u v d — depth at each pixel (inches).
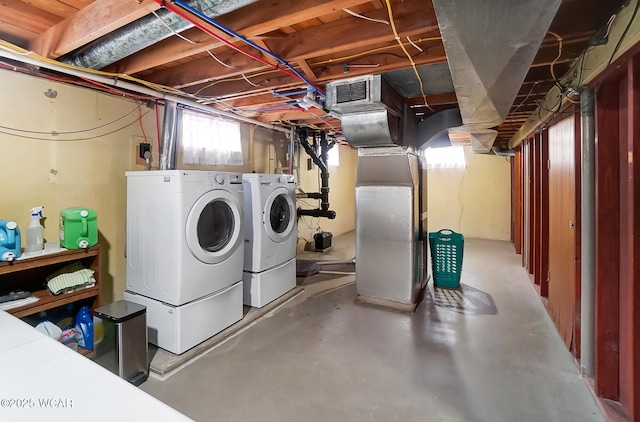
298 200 212.1
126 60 91.7
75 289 84.1
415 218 129.0
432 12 65.1
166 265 89.5
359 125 107.0
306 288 152.1
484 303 132.0
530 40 48.1
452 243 149.1
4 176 83.3
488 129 127.7
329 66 96.4
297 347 97.5
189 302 91.9
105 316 77.5
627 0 52.8
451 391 76.5
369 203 131.8
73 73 86.0
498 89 71.8
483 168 271.9
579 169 86.0
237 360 90.4
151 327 94.1
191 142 135.7
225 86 117.6
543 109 117.6
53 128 92.3
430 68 94.5
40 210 83.3
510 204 262.2
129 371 78.0
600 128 70.5
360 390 77.3
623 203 67.9
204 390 77.5
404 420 67.5
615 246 70.2
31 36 79.4
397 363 88.6
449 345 98.1
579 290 87.8
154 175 91.2
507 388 77.4
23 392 33.6
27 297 78.4
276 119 168.9
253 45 72.1
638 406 62.7
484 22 42.9
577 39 67.5
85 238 85.7
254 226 121.8
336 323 114.1
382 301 131.8
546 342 99.2
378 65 89.6
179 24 60.6
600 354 71.9
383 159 125.0
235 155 160.2
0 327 49.9
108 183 106.3
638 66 58.2
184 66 103.1
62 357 41.0
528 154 171.2
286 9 60.6
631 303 62.2
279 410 70.8
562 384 78.5
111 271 107.9
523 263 187.0
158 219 90.9
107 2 61.1
